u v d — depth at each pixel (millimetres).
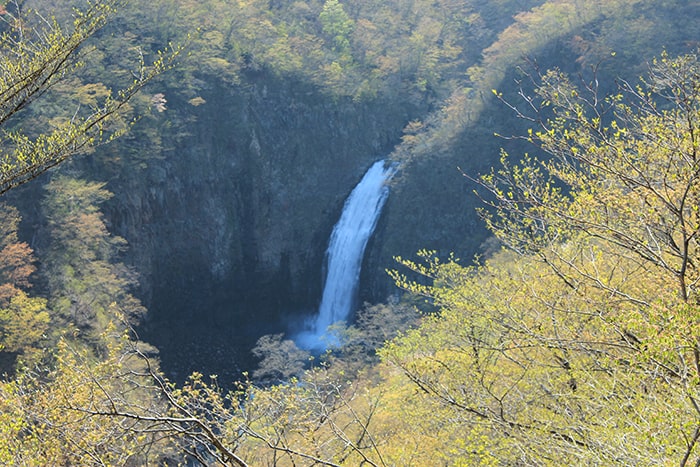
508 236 9562
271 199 69875
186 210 63031
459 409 11203
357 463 13297
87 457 6762
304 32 84125
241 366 57531
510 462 9398
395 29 90938
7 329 31641
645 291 7957
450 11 97062
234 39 71562
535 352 12180
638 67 60031
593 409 9219
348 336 49219
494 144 66375
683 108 7191
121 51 56000
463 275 14914
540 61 67562
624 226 7648
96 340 37906
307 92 73125
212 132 65500
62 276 41062
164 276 61469
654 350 6043
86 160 51938
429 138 72375
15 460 6840
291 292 71375
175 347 59531
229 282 67438
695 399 6625
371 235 68562
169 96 61188
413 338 16516
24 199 44625
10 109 8648
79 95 46188
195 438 7191
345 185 75438
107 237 51469
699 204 6992
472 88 77438
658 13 63531
